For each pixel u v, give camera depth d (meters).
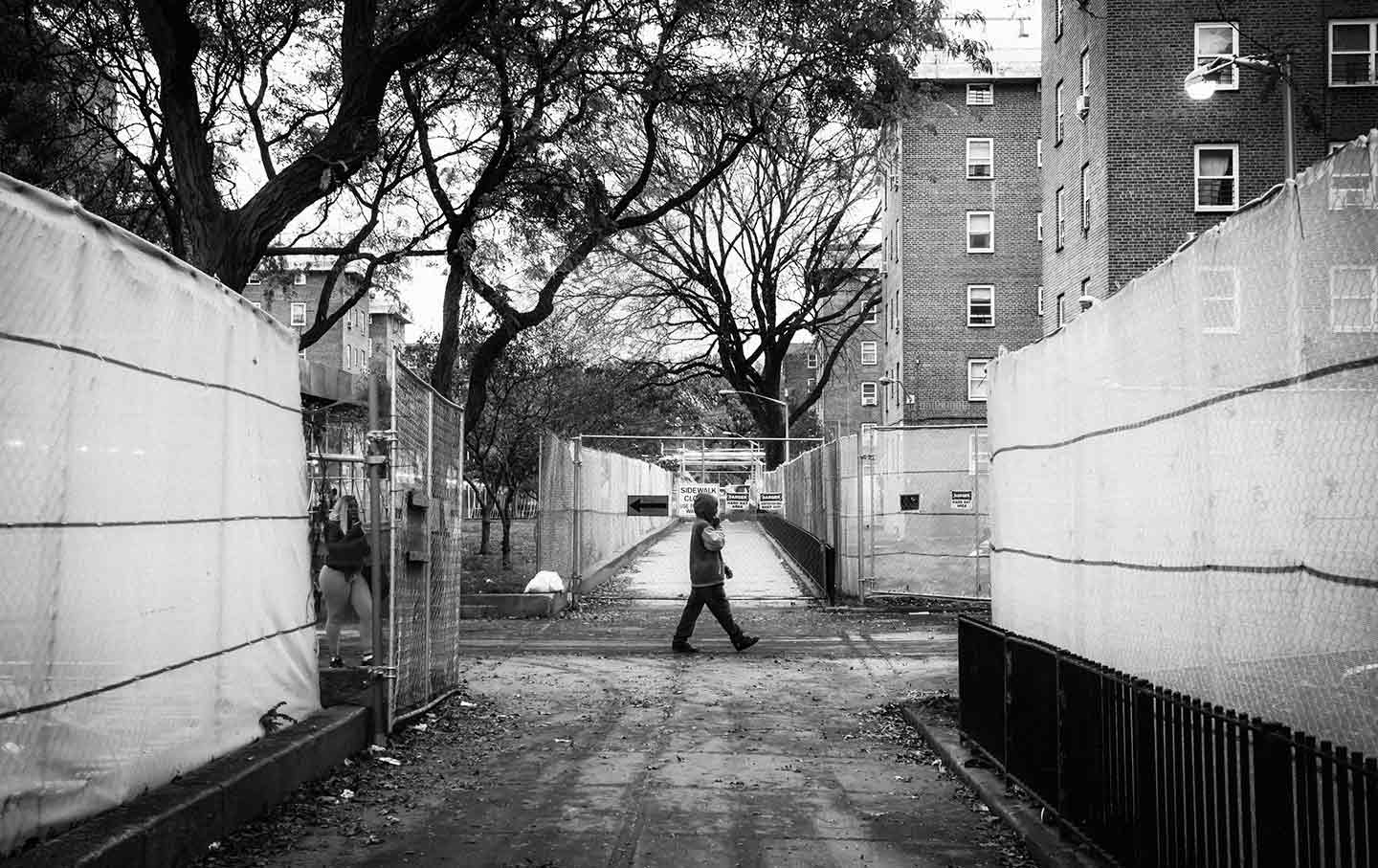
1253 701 4.76
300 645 8.33
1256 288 4.71
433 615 10.68
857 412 95.19
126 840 5.02
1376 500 3.82
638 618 19.22
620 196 21.67
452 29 13.62
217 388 6.74
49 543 4.92
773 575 28.17
